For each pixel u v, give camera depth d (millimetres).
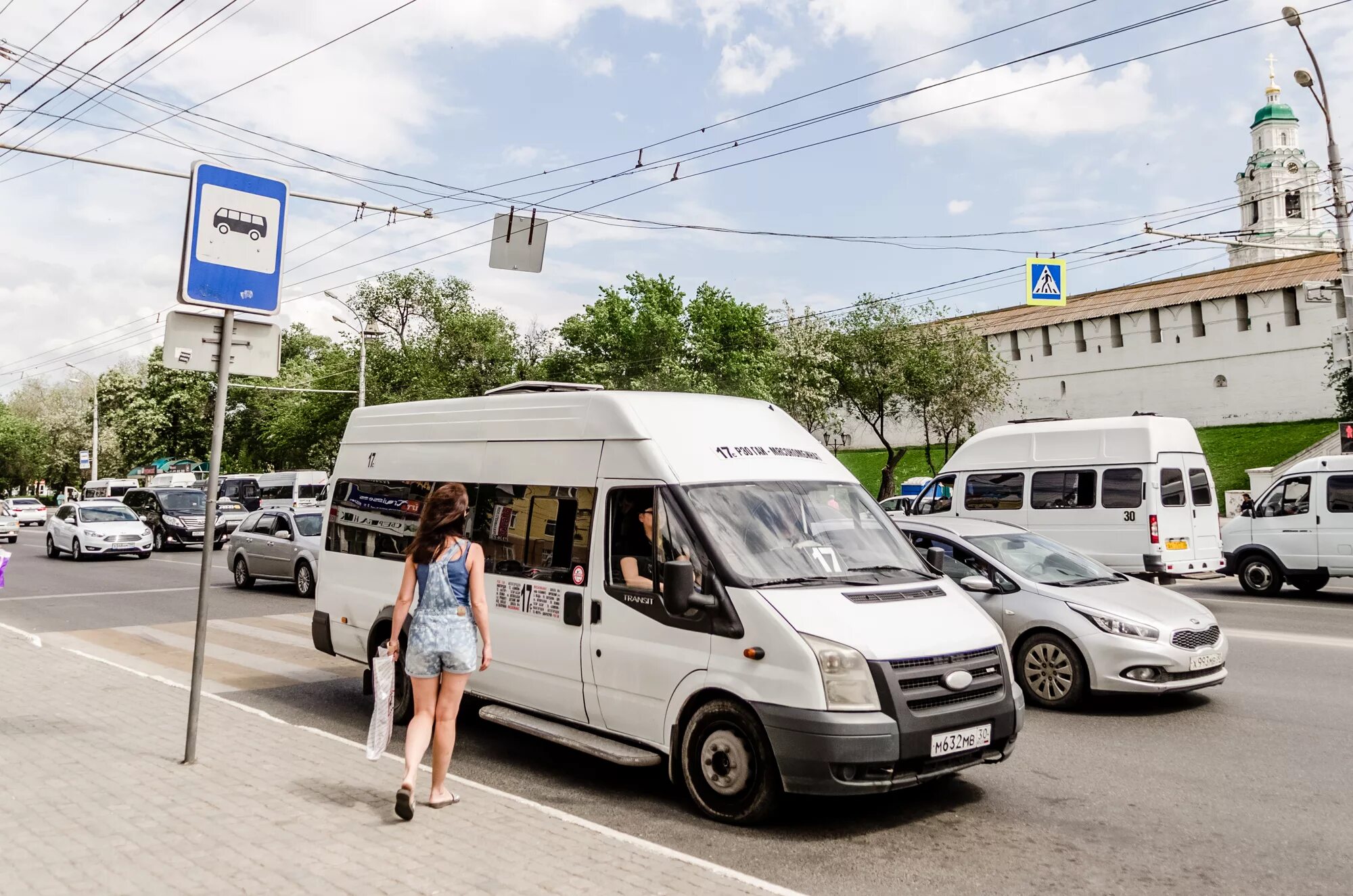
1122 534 14844
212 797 5352
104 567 25188
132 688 8727
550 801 6031
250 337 6344
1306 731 7531
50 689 8633
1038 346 53562
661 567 5953
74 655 10523
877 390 38250
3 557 7867
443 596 5238
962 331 38406
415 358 50062
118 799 5285
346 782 5738
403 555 8047
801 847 5172
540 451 7016
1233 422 46250
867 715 5145
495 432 7469
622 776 6605
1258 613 14453
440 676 5328
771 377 39531
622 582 6180
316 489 43344
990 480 16453
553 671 6566
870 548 6289
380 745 5289
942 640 5535
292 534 18266
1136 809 5820
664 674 5820
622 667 6082
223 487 46188
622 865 4426
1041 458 15898
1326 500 16109
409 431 8414
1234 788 6195
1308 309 43938
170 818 4977
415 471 8164
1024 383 54062
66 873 4199
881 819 5637
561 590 6562
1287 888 4656
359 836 4738
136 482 55562
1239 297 46062
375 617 8234
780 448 6691
